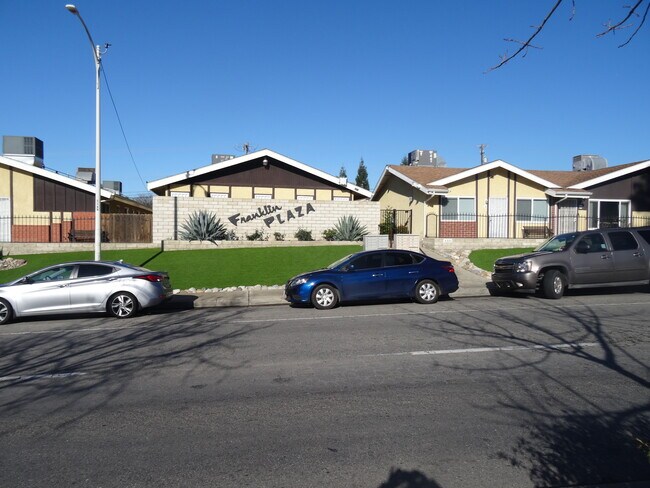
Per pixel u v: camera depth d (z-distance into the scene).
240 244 21.44
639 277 13.49
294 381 6.24
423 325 9.70
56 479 3.88
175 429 4.81
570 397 5.47
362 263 12.77
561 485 3.70
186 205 22.38
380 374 6.45
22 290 11.55
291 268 17.92
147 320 11.33
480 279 16.61
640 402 5.28
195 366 7.05
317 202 23.62
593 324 9.36
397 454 4.21
